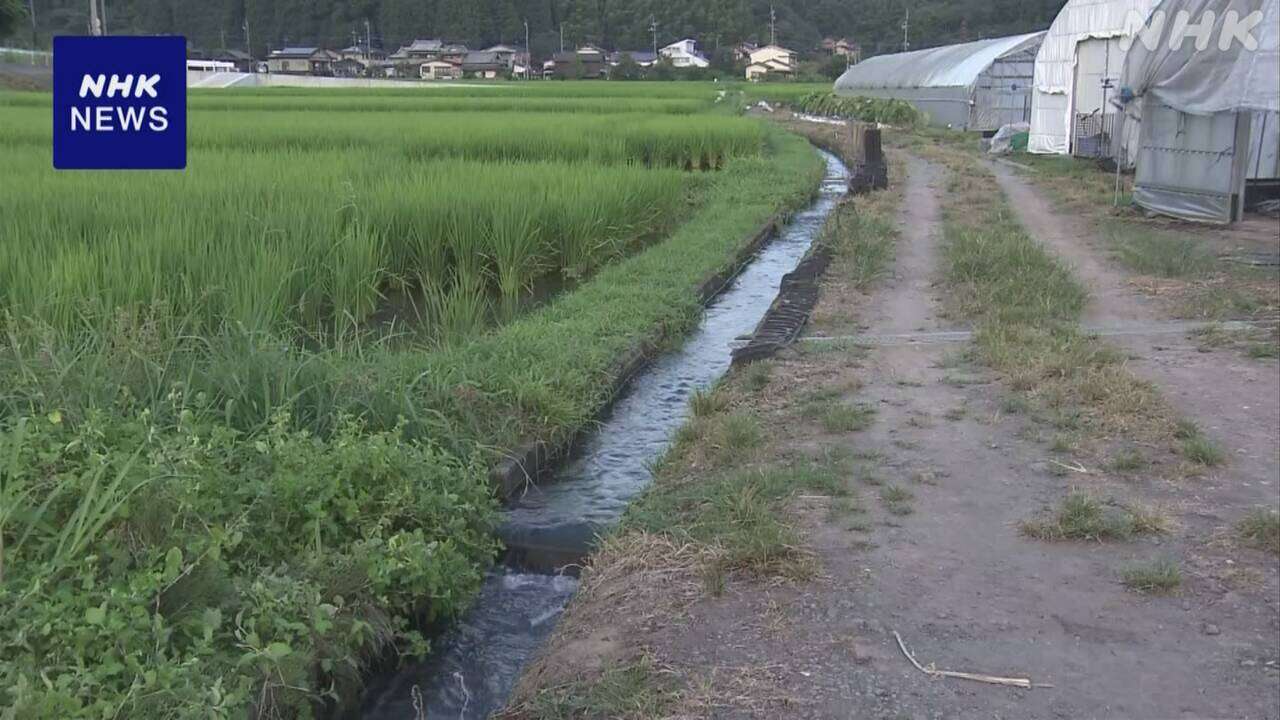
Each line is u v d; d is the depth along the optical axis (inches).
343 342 316.2
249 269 315.0
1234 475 212.8
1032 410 253.0
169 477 163.8
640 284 402.3
